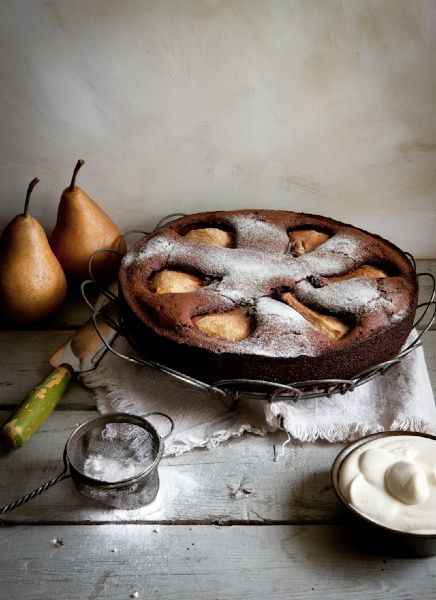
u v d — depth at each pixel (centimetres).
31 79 79
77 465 60
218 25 76
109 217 87
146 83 79
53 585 56
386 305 67
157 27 76
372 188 85
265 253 74
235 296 68
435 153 83
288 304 69
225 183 85
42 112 81
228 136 82
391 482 57
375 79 79
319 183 85
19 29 76
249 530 60
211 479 64
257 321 66
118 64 78
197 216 79
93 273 83
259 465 65
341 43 77
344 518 61
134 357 68
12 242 76
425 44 77
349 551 58
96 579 57
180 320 66
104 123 81
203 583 57
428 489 57
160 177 85
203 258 72
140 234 89
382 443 62
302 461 66
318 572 57
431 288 86
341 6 75
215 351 63
